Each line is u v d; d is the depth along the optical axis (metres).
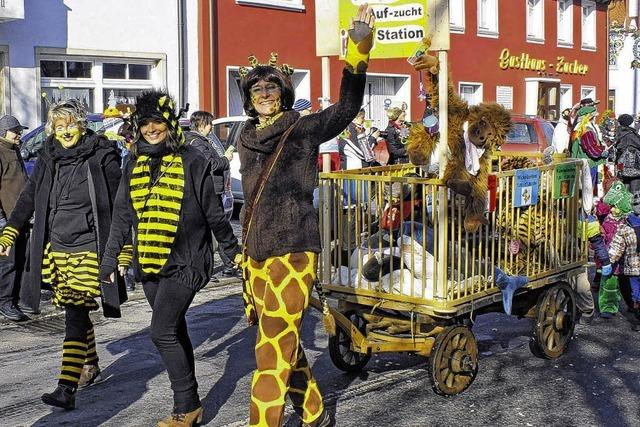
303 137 4.38
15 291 7.89
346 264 5.99
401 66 22.61
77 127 5.27
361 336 5.40
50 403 5.25
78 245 5.27
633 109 37.34
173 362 4.80
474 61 25.33
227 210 10.23
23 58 15.05
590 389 5.84
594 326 7.58
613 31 36.31
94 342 5.82
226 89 18.50
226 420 5.18
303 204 4.40
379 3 5.73
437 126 5.82
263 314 4.35
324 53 6.23
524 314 6.44
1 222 8.05
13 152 8.16
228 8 18.39
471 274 5.62
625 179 12.62
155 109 4.78
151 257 4.70
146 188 4.77
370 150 13.27
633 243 7.50
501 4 26.30
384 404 5.48
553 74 28.83
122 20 16.48
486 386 5.87
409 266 5.58
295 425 5.12
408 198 5.88
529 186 6.08
